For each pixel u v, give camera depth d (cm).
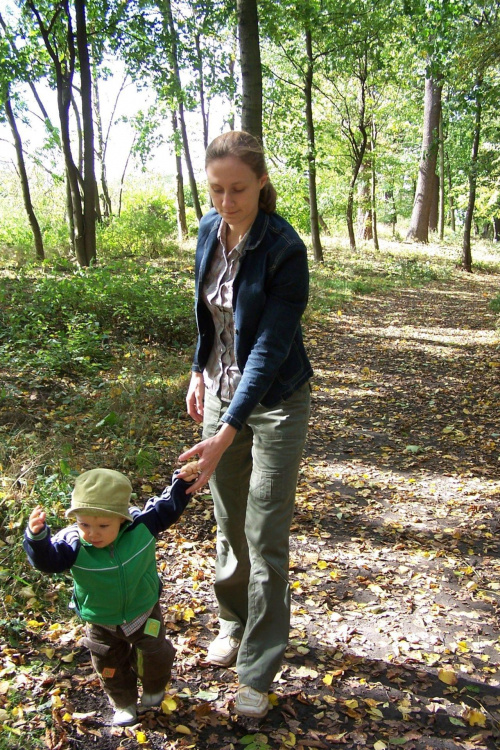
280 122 2348
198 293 273
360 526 482
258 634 269
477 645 342
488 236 4806
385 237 3194
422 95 3044
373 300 1695
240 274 253
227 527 289
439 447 664
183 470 251
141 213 2000
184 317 1027
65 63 1647
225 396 276
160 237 1981
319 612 366
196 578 379
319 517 491
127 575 238
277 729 269
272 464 261
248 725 271
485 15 1480
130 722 261
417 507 519
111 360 842
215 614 349
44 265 1452
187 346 945
